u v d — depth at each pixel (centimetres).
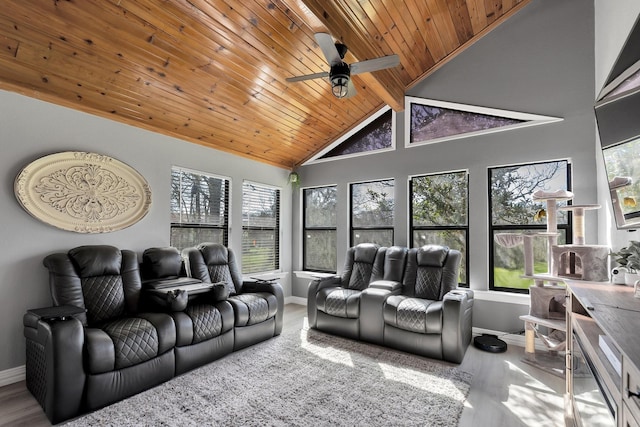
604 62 284
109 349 224
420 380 262
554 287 300
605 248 255
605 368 128
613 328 119
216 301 312
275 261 519
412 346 316
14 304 261
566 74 333
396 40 345
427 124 425
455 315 295
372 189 471
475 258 376
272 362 296
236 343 318
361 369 282
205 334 286
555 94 338
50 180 279
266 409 219
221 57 299
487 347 322
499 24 374
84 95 290
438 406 224
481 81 383
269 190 513
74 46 249
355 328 356
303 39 304
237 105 367
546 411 221
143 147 349
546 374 275
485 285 368
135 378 237
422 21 335
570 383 213
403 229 431
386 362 298
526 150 351
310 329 396
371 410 219
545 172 348
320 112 430
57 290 256
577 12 331
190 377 265
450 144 400
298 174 543
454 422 206
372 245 430
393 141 445
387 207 457
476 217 377
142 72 288
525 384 258
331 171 504
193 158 399
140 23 248
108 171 318
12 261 260
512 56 365
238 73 324
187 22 258
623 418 104
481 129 386
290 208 544
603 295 176
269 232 510
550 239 303
